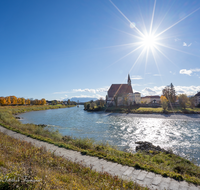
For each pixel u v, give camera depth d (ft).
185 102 231.50
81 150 36.68
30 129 69.31
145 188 19.26
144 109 230.89
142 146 54.90
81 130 94.43
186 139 71.82
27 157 23.91
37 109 297.94
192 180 22.57
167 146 59.93
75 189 15.05
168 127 108.17
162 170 26.58
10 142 34.73
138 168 26.94
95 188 16.49
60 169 21.97
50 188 13.97
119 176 23.24
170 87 282.77
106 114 212.02
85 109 303.27
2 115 113.29
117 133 85.46
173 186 20.86
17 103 330.95
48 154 28.35
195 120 147.84
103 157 31.89
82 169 23.16
